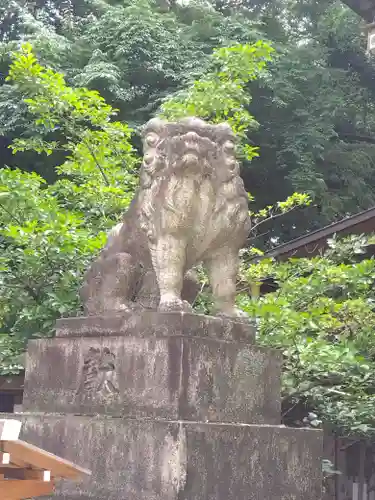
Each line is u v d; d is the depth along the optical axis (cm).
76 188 745
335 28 1906
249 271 685
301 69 1739
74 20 1766
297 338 612
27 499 309
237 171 416
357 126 1866
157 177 408
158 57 1520
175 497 349
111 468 379
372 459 769
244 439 384
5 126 1381
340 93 1777
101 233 621
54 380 436
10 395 938
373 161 1777
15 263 653
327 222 1627
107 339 411
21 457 272
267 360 421
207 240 410
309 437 420
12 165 1454
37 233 611
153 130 415
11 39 1666
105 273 440
